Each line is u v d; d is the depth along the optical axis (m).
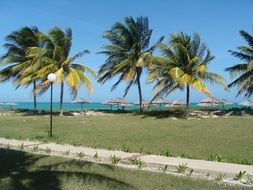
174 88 33.59
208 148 16.03
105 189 9.12
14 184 9.52
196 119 30.83
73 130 23.20
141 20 37.75
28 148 15.74
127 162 12.77
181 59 33.72
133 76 37.41
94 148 15.59
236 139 19.22
